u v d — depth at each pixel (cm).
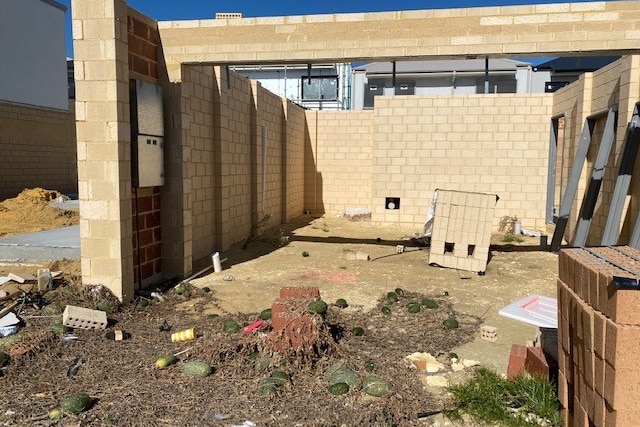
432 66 2253
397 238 1168
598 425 249
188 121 730
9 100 1436
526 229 1268
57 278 635
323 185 1656
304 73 2245
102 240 590
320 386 384
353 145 1625
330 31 693
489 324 555
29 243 813
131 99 620
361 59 701
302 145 1623
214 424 332
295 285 712
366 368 416
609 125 888
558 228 1005
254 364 415
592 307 262
